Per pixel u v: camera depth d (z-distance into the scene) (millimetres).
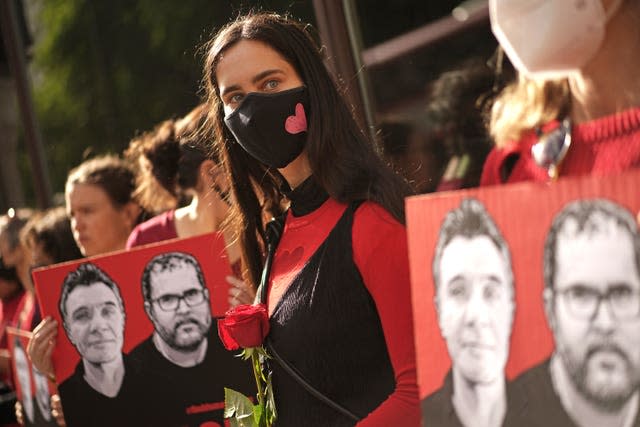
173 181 3877
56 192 7113
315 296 2266
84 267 3064
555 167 1853
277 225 2502
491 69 3840
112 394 3033
